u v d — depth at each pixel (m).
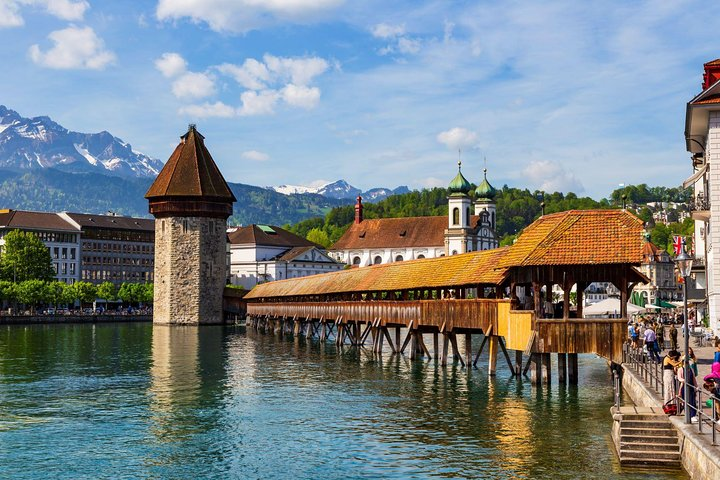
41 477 32.75
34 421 43.88
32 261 192.75
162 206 161.75
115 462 34.91
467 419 42.03
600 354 46.12
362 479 31.50
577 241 46.16
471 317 59.22
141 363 74.75
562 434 37.53
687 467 27.81
